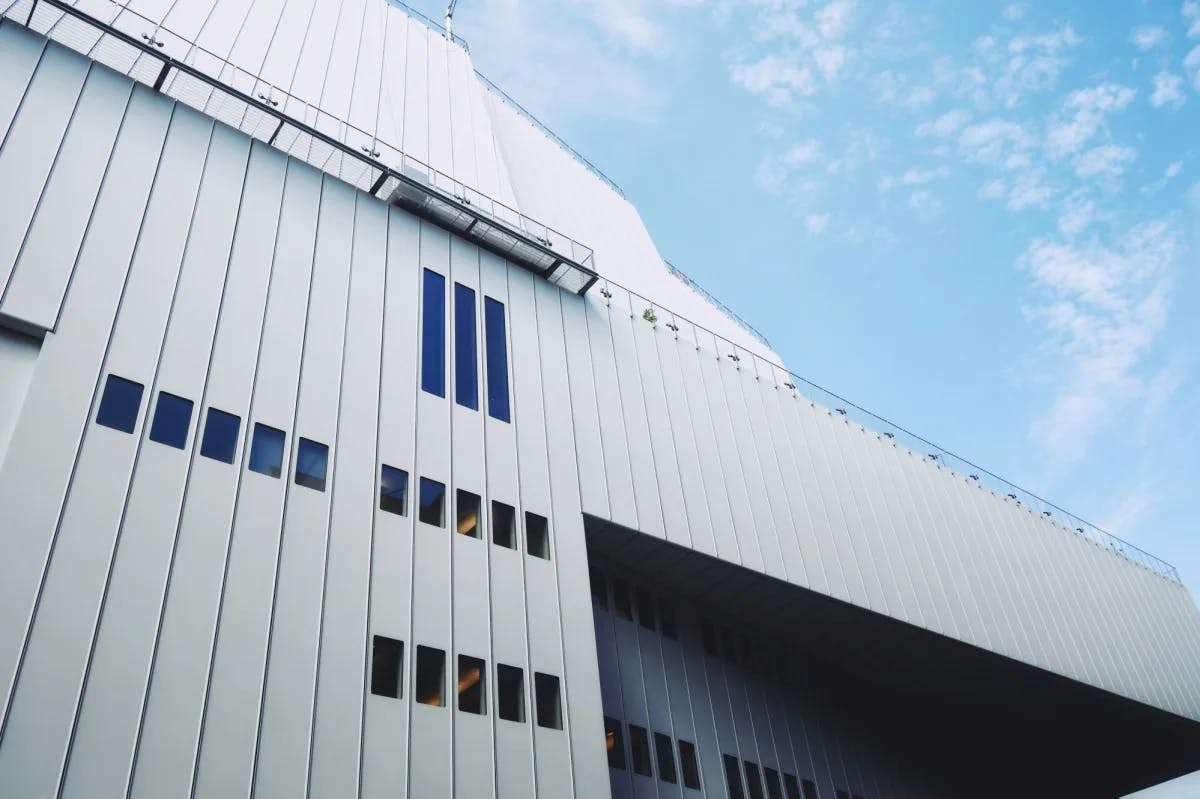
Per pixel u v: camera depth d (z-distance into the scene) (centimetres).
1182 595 5722
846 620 3469
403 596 1969
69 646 1458
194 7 3167
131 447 1706
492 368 2598
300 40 3559
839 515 3578
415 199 2673
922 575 3769
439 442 2291
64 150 1933
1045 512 5044
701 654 3194
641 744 2703
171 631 1584
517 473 2438
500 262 2911
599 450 2753
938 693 4256
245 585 1725
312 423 2041
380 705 1795
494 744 1933
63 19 2186
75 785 1369
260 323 2077
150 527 1653
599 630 2811
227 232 2139
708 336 3862
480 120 4125
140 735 1466
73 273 1805
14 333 1712
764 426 3559
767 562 3081
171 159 2130
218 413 1883
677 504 2895
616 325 3219
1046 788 5178
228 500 1794
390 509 2070
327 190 2475
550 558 2353
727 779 2936
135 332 1838
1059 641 4303
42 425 1605
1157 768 5478
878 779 3775
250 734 1589
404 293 2484
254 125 2458
